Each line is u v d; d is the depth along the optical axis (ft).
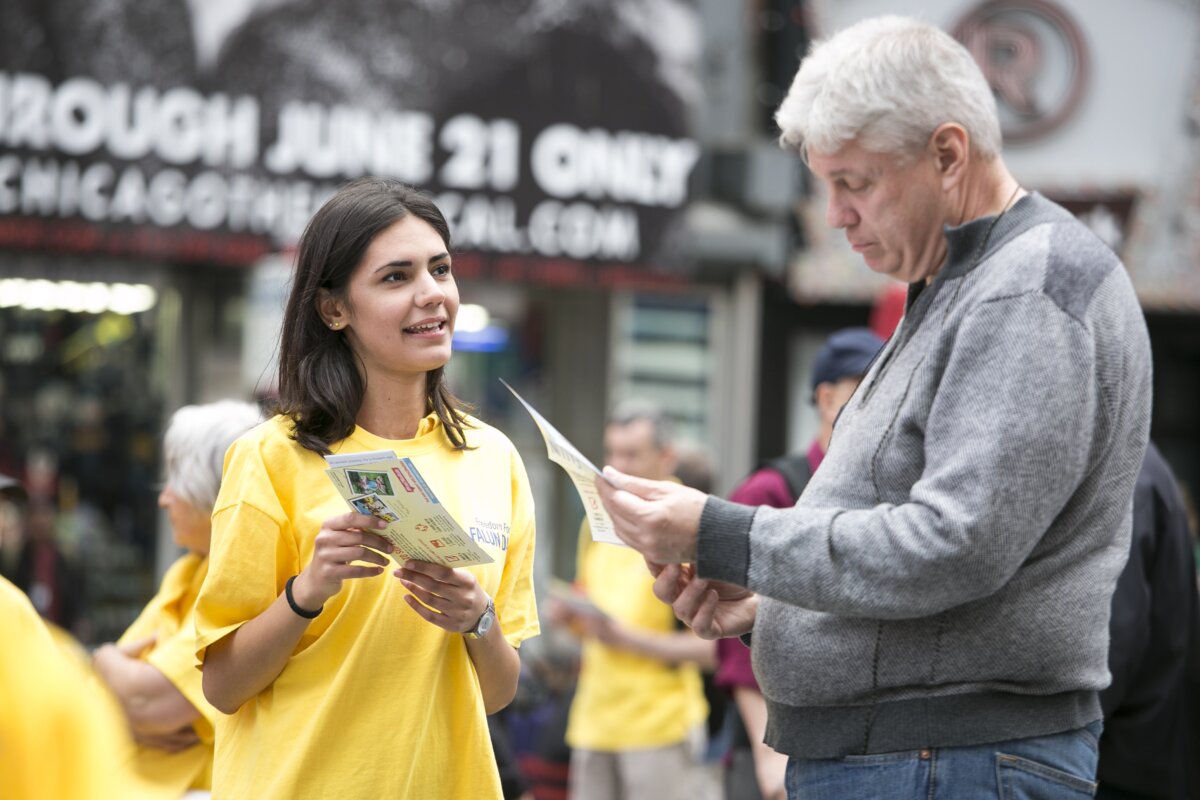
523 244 31.81
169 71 28.43
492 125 31.45
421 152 30.83
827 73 9.05
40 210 27.48
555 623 20.71
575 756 21.94
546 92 31.94
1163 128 38.01
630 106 32.78
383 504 8.42
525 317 35.09
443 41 30.94
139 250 28.30
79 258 30.01
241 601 9.28
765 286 37.86
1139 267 38.27
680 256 33.30
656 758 21.20
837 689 8.77
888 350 9.29
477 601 9.09
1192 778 13.52
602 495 8.82
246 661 9.12
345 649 9.36
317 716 9.22
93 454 30.86
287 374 9.71
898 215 8.95
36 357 30.40
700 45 34.73
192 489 12.73
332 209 9.62
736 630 9.98
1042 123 37.52
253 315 27.81
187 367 31.42
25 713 5.70
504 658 9.77
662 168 33.09
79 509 30.71
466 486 9.91
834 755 8.86
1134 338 8.58
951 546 8.00
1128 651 12.77
